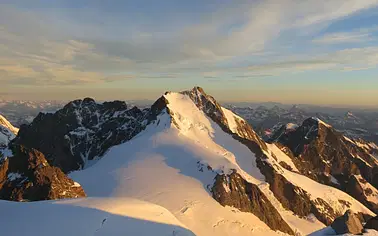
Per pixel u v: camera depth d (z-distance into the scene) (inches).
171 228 1318.9
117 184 2957.7
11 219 1249.4
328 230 1916.8
